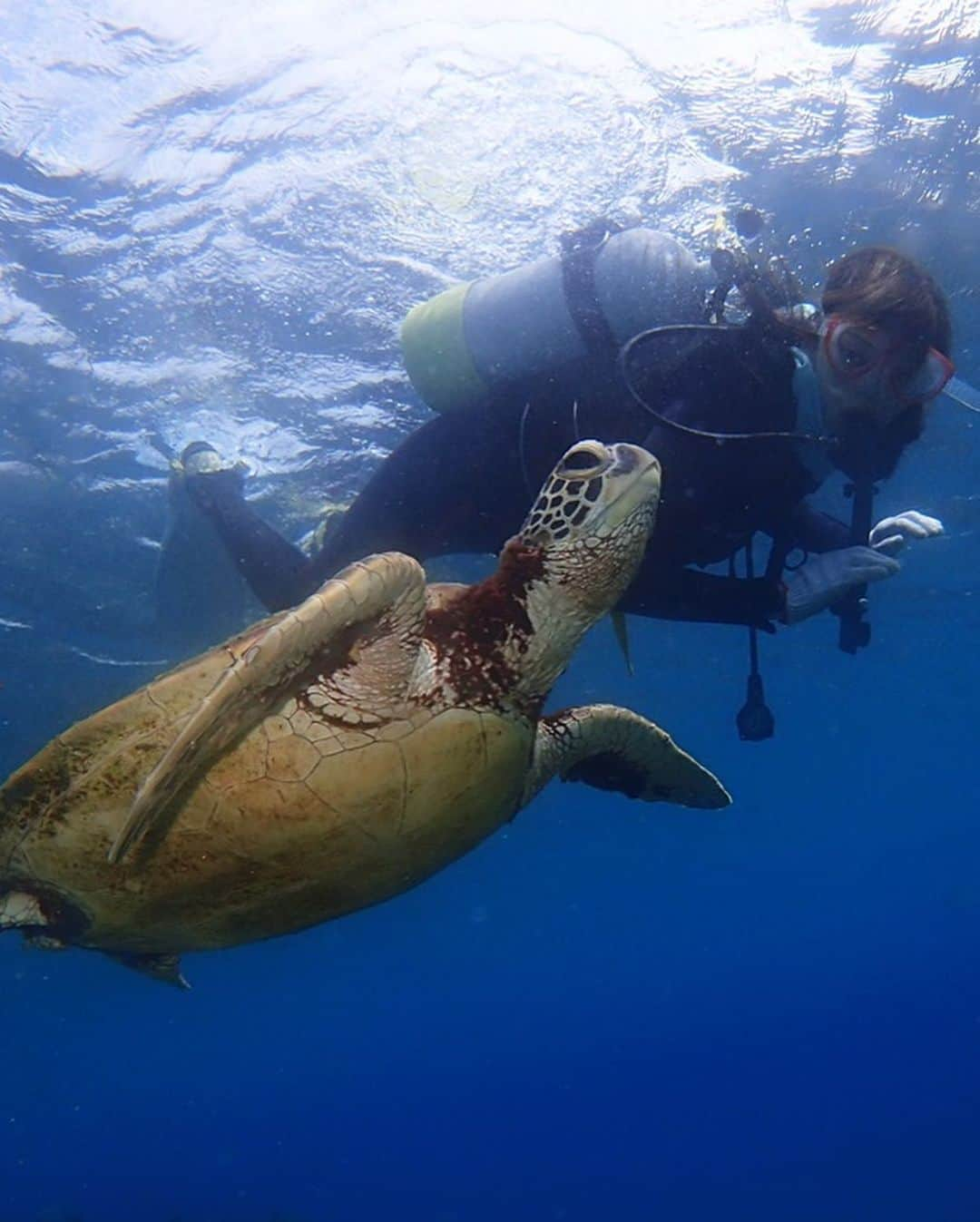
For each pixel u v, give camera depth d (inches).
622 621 59.0
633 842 563.2
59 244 95.7
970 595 255.1
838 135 94.4
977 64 88.4
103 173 89.4
